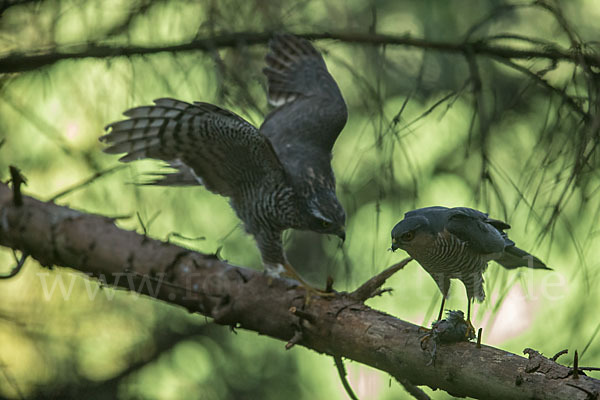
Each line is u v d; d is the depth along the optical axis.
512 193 9.84
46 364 10.70
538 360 5.96
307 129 9.97
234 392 11.59
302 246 12.14
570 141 8.00
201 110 8.24
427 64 11.04
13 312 10.41
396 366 6.86
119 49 9.20
